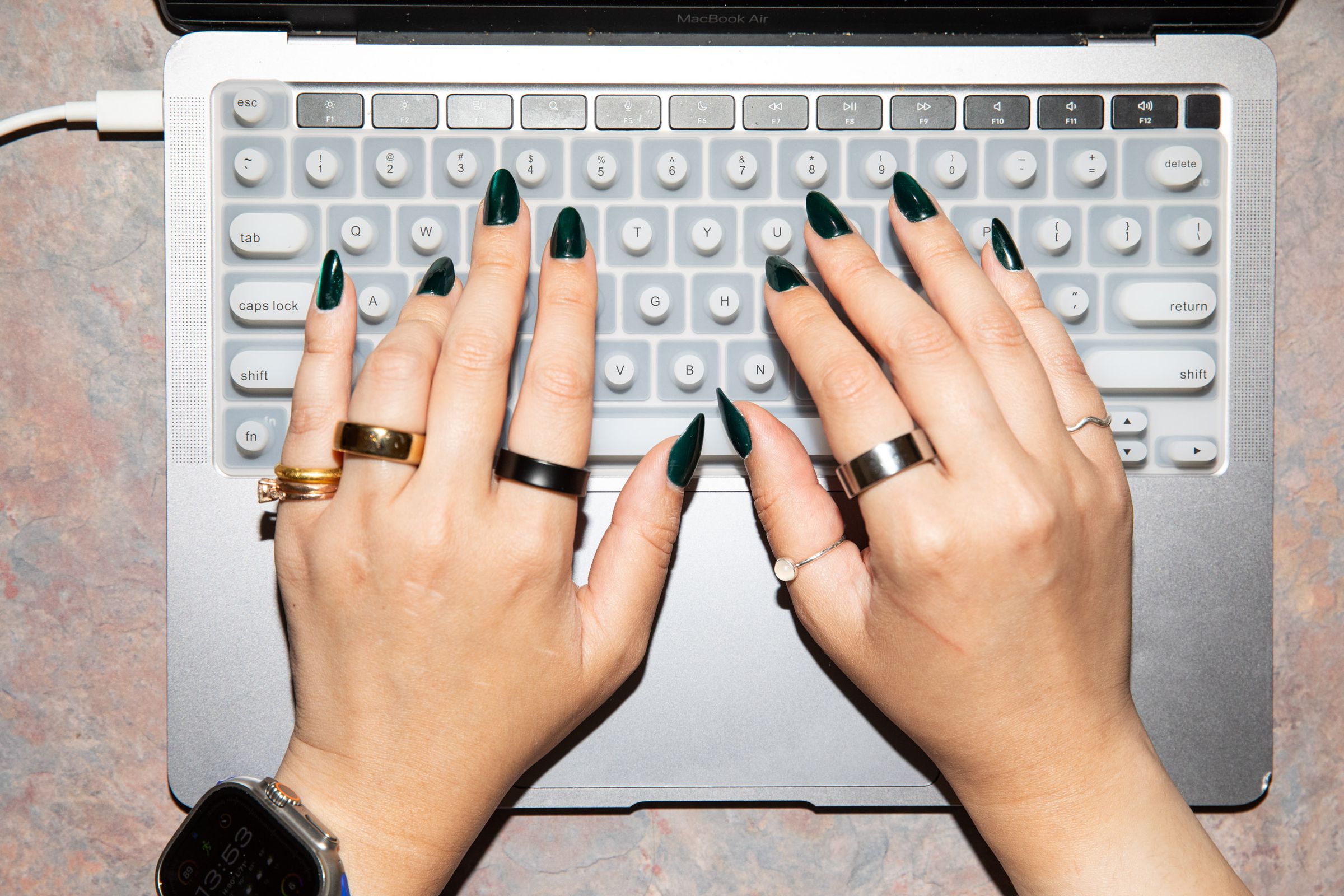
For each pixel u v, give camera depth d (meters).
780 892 0.56
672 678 0.53
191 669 0.52
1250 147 0.53
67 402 0.56
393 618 0.45
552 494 0.46
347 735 0.46
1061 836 0.46
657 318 0.52
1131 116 0.53
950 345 0.45
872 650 0.48
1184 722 0.53
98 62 0.56
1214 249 0.53
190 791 0.52
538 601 0.46
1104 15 0.53
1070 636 0.45
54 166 0.56
